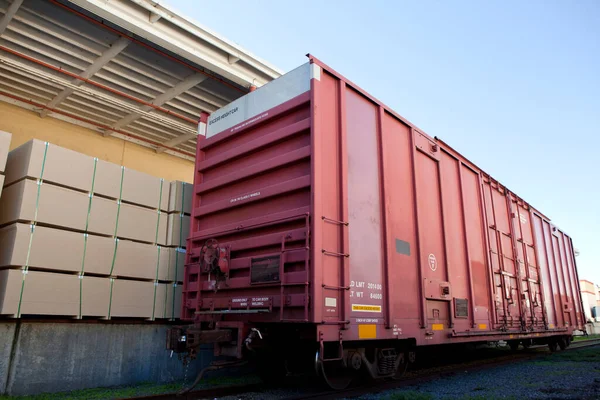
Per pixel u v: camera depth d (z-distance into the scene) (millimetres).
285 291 5141
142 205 7562
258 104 6332
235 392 6082
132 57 9227
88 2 7562
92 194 6793
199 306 6109
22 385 5672
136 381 6871
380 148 6469
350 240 5504
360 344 5926
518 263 10281
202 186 6758
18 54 8867
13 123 10648
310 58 5625
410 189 7000
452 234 7910
